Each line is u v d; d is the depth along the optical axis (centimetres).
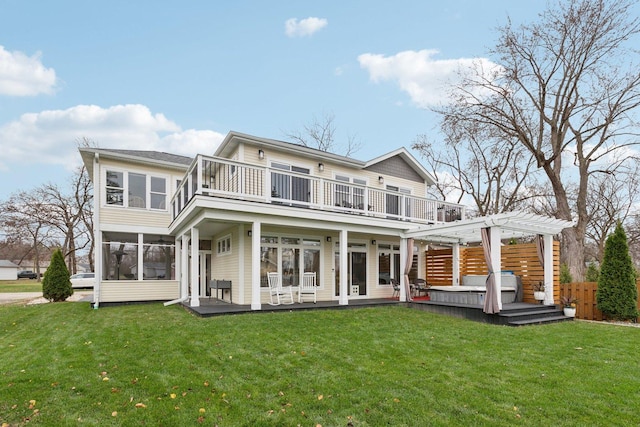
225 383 443
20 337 737
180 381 448
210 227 1188
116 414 362
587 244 2973
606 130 1653
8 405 382
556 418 357
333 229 1131
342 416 359
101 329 783
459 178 2759
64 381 449
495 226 949
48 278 1520
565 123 1733
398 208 1354
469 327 828
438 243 1599
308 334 703
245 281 1102
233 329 730
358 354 573
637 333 779
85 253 3666
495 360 551
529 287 1157
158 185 1451
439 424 342
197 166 916
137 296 1366
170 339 658
